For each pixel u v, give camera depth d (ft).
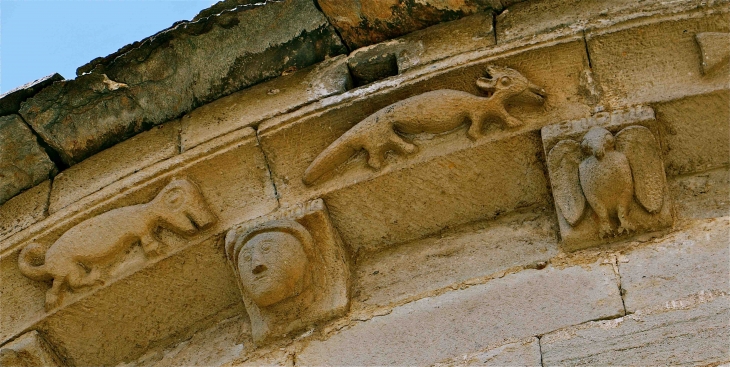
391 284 13.11
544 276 12.41
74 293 13.65
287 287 12.64
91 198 13.98
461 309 12.44
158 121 14.71
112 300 13.69
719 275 11.71
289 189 13.65
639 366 11.18
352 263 13.58
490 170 13.23
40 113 14.56
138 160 14.35
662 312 11.57
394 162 13.29
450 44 13.98
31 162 14.70
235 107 14.44
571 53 13.33
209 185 13.89
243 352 13.07
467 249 13.20
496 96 13.12
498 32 13.92
